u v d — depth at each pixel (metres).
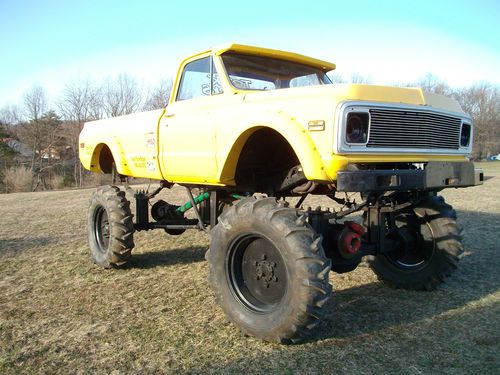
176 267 5.42
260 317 3.26
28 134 43.25
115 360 3.04
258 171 4.38
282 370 2.84
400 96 3.46
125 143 5.51
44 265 5.64
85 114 43.00
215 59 4.38
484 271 5.00
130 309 4.00
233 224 3.40
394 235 4.46
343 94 3.21
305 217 3.16
